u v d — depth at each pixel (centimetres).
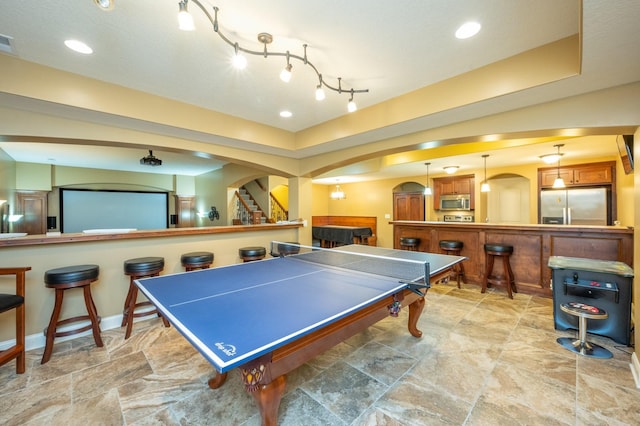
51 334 229
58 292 233
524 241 406
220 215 738
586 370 214
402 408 174
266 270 241
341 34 193
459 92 254
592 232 350
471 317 319
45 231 675
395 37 198
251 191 866
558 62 205
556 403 178
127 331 270
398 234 558
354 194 933
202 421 165
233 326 125
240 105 320
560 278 283
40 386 196
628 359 229
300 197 505
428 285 191
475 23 183
